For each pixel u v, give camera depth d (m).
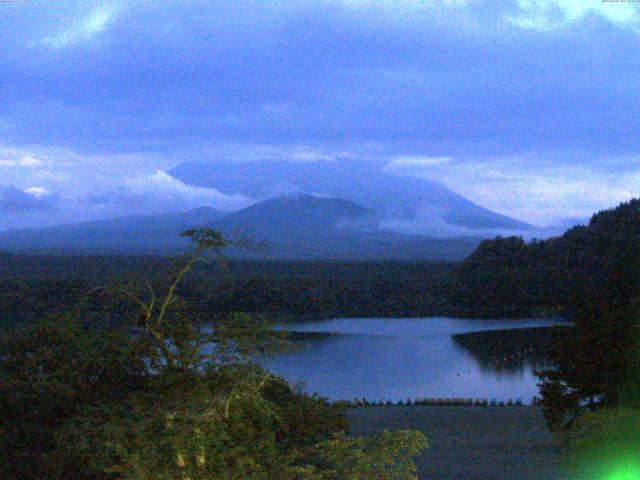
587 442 15.65
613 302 25.48
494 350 73.44
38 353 14.62
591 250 110.38
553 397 25.64
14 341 14.86
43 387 13.77
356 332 89.00
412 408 36.69
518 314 108.75
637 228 109.50
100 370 14.70
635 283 26.98
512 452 23.75
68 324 14.93
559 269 108.12
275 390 15.15
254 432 13.52
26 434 13.52
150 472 11.38
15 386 13.71
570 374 25.27
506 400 46.22
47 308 34.09
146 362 15.08
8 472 13.02
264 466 12.94
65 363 14.47
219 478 11.98
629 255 28.45
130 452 11.64
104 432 11.43
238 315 14.30
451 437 27.88
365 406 38.66
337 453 11.84
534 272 109.12
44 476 12.88
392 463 11.68
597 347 24.53
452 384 54.94
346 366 63.50
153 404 13.04
